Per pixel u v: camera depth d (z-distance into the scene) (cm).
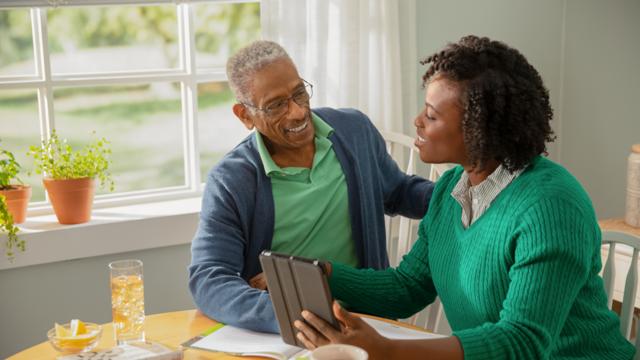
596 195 332
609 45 320
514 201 144
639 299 248
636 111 330
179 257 259
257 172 195
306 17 254
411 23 277
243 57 189
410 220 252
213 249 185
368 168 208
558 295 136
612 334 152
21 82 245
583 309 147
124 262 157
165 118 1209
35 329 244
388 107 271
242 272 197
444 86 144
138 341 156
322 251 201
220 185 193
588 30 316
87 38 1136
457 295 158
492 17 299
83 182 240
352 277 175
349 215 204
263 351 150
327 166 202
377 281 176
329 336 133
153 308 259
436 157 150
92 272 248
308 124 191
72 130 1177
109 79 257
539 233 138
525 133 141
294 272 135
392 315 178
